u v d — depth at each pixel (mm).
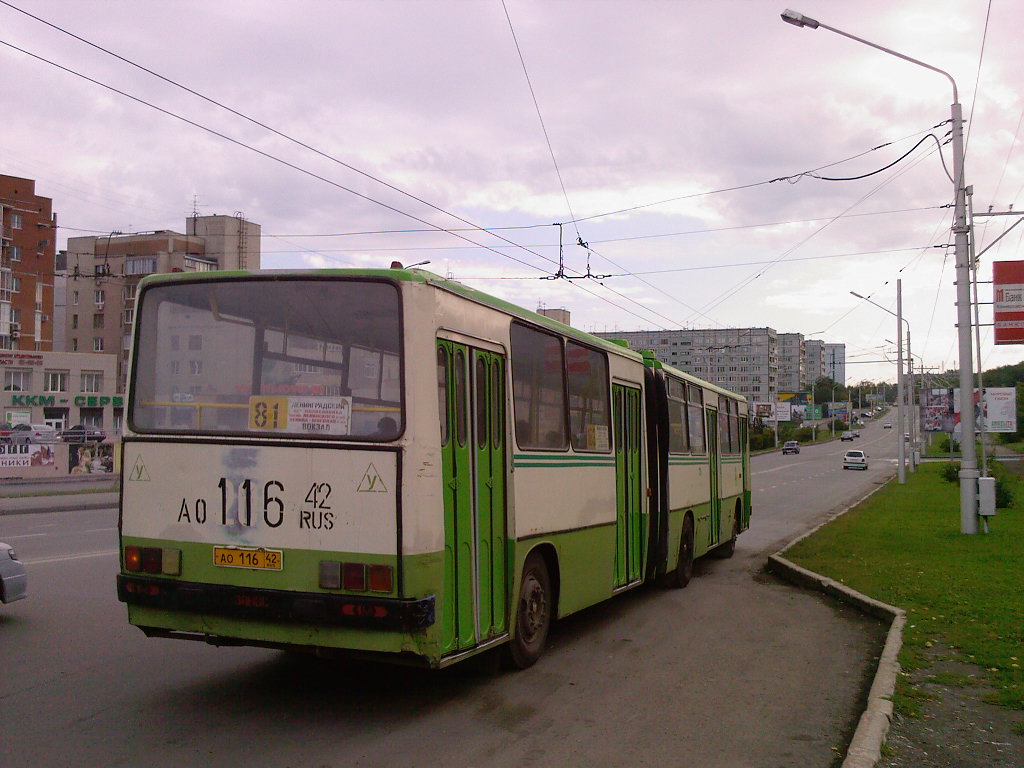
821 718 6500
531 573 7684
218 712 6191
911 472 57406
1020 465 60875
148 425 6348
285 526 5859
